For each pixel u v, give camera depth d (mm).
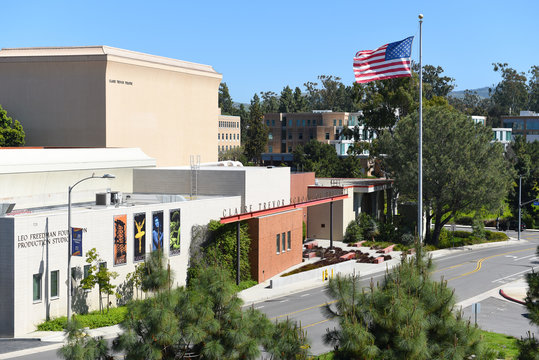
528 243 76750
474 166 67438
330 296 17703
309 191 68562
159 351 16125
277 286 46406
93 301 36781
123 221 38594
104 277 35312
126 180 53000
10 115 64312
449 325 16469
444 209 72188
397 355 15750
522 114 179000
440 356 15867
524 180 94750
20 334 32500
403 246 65938
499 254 66125
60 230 34656
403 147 70188
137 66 65062
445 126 68875
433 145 68625
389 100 89812
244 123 189250
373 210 78375
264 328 17312
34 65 63250
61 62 62312
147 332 16547
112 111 62438
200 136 77062
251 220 48250
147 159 55094
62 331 32844
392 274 18188
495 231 88688
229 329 16734
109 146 62188
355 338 16016
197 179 51938
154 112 68312
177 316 16844
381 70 45125
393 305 16438
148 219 40500
